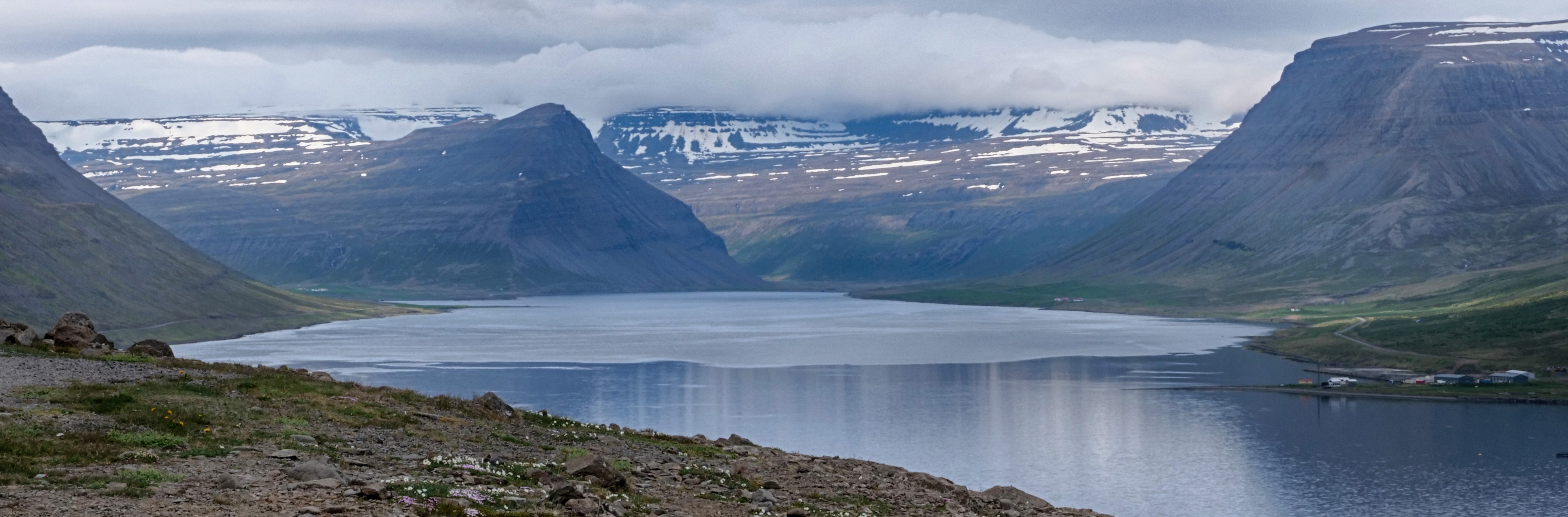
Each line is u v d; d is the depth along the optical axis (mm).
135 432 42562
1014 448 147500
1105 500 120375
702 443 60719
